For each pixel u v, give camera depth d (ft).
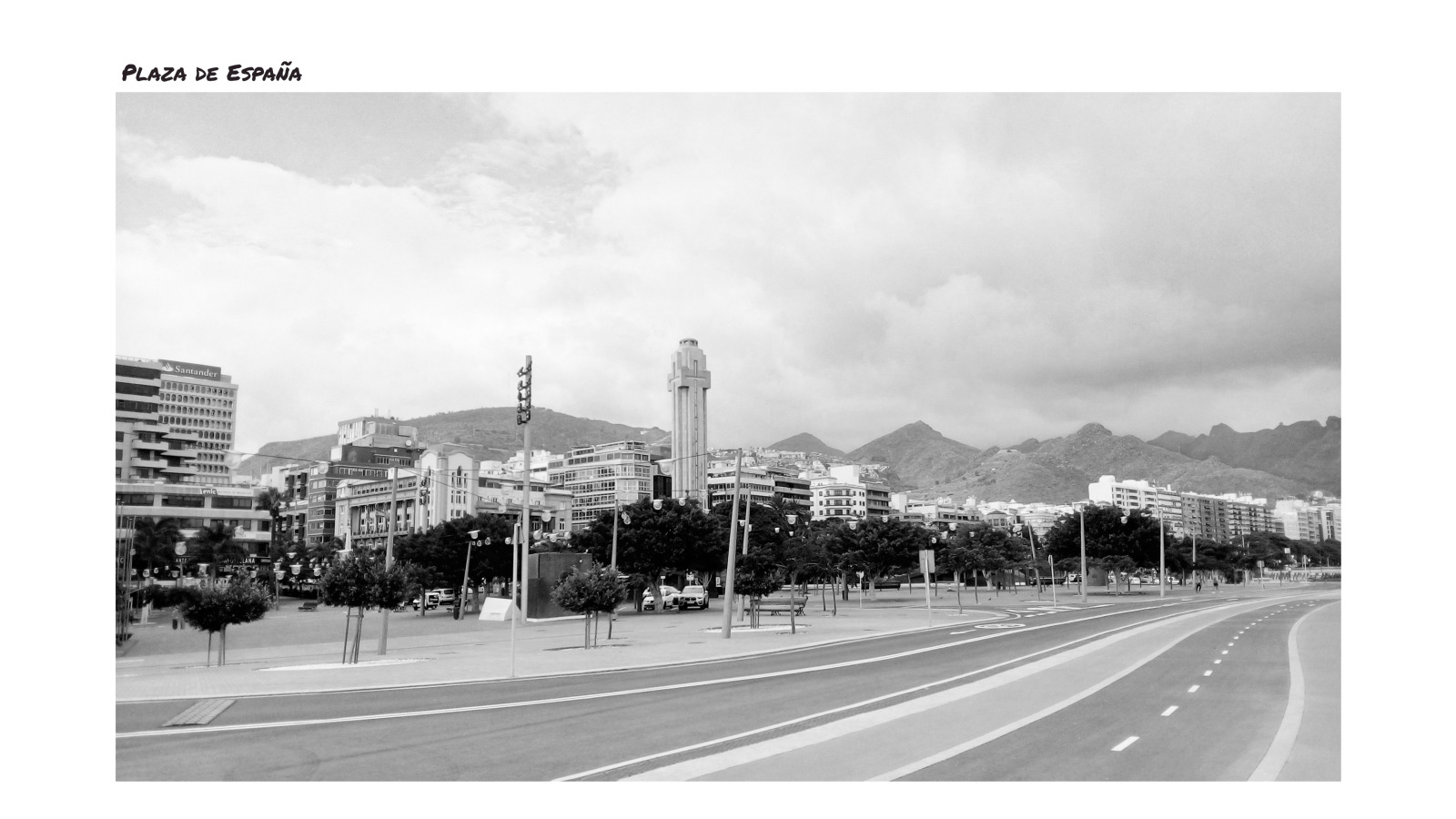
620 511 230.27
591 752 48.24
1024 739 51.01
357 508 626.23
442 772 44.01
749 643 124.06
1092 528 383.04
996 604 254.47
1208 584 515.50
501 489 602.85
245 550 424.05
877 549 306.35
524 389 151.53
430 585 248.52
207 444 605.73
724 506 295.69
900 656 103.09
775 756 46.83
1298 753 47.26
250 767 45.16
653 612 231.50
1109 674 81.66
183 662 113.80
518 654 110.01
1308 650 103.76
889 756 46.73
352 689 75.41
